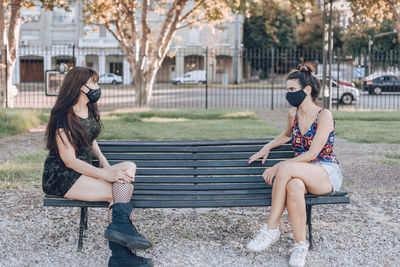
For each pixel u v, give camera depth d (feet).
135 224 14.83
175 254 12.42
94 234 13.83
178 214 15.96
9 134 34.78
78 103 11.96
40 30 160.66
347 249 12.85
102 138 32.58
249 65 166.20
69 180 11.64
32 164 23.36
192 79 139.03
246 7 61.05
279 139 13.62
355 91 71.41
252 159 13.51
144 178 13.44
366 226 14.78
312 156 12.18
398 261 12.09
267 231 11.79
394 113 51.75
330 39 55.62
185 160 13.78
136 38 60.23
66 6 58.44
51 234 13.75
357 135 35.27
